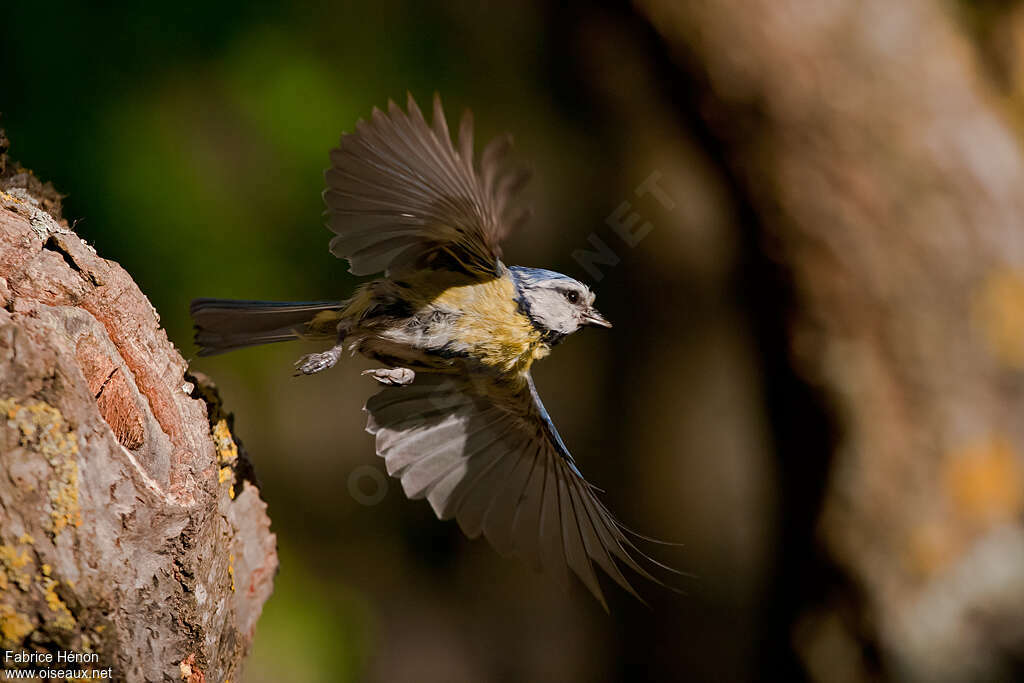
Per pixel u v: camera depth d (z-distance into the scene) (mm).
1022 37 12133
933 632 11109
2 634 4598
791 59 11102
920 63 11281
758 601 15773
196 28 13227
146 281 12273
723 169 11680
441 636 14719
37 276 5074
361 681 13703
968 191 11133
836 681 11461
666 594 16375
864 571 11336
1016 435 11227
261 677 12797
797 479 12000
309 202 13258
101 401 5051
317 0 14133
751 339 12500
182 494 5043
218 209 12789
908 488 11266
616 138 16891
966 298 11148
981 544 11180
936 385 11195
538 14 16406
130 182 12375
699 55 11250
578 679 15648
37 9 12391
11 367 4570
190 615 5000
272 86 13375
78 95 12336
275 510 14070
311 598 13766
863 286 11273
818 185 11234
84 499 4684
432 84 15039
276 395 14344
